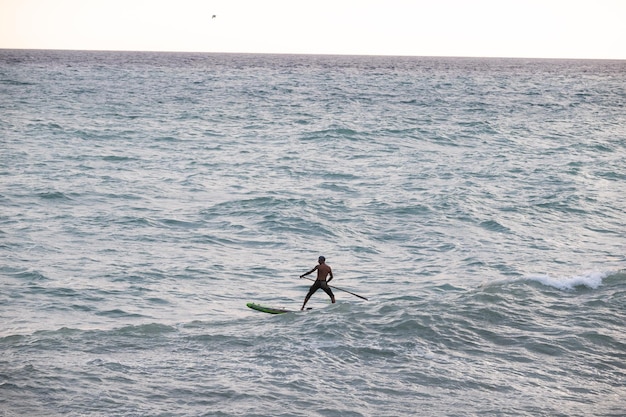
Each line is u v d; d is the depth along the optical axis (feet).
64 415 71.97
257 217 191.21
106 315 117.50
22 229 173.68
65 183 231.91
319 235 175.94
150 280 137.69
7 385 78.48
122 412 73.10
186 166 275.80
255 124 429.79
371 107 566.77
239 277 141.79
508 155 312.71
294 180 250.98
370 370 85.56
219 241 168.86
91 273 140.97
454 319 102.06
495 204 209.97
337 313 106.63
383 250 163.84
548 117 496.23
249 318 108.37
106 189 225.56
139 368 84.84
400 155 313.73
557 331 99.04
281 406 75.56
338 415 73.97
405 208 204.13
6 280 134.51
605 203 212.84
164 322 113.29
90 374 82.43
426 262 153.38
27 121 402.52
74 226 178.40
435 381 82.89
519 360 89.71
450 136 379.35
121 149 315.37
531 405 77.46
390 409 75.77
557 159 298.15
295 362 87.45
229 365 86.33
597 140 363.76
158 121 433.48
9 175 242.78
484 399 78.64
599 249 164.45
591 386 82.84
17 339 95.35
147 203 207.92
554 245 167.63
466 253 159.94
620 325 101.60
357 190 233.35
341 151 323.78
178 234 174.19
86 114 456.45
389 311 105.81
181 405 75.15
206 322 105.81
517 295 113.09
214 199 215.31
